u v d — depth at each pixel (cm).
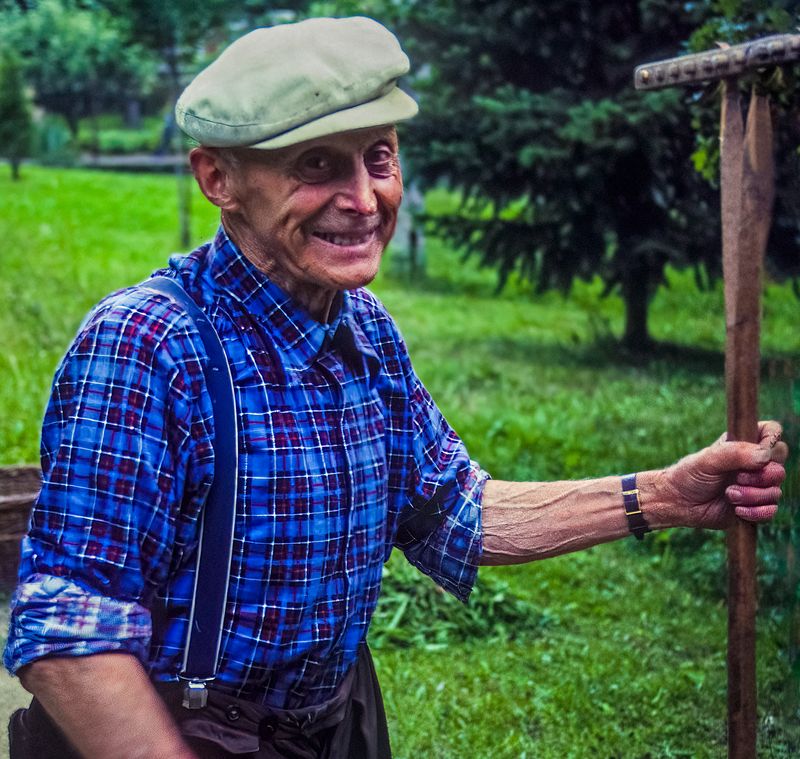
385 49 140
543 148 721
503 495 175
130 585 134
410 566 432
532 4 736
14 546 387
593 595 443
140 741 130
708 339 969
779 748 279
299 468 144
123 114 3083
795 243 638
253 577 143
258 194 142
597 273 826
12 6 1831
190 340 141
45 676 130
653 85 170
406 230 1303
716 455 167
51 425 139
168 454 137
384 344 164
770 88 175
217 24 1234
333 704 156
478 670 368
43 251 1303
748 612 174
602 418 676
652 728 330
